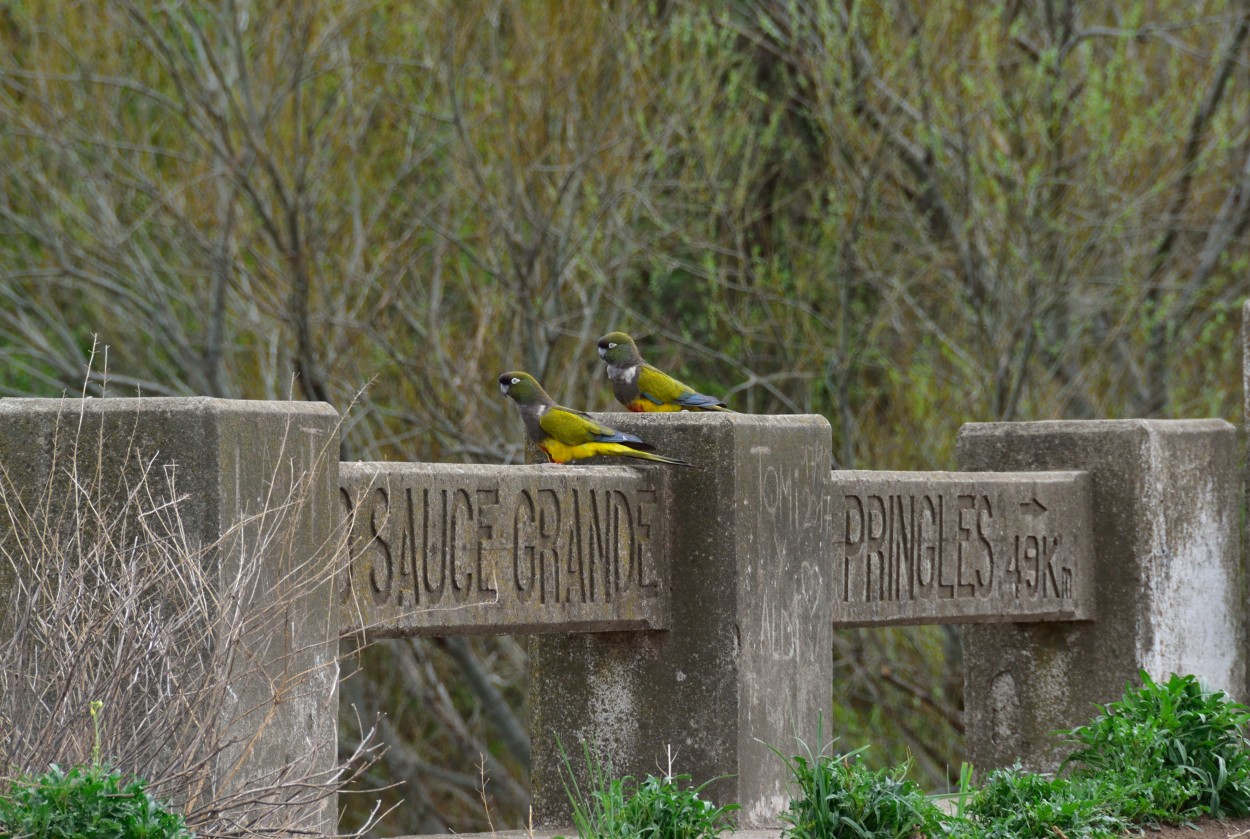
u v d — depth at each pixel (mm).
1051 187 16938
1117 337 18000
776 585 6969
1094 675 8688
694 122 16672
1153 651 8539
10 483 5430
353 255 17859
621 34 16891
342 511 5730
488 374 17797
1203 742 7066
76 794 4559
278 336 17297
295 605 5445
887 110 18156
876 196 18094
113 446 5332
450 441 17578
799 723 7066
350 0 16891
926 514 7852
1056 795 6551
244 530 5281
